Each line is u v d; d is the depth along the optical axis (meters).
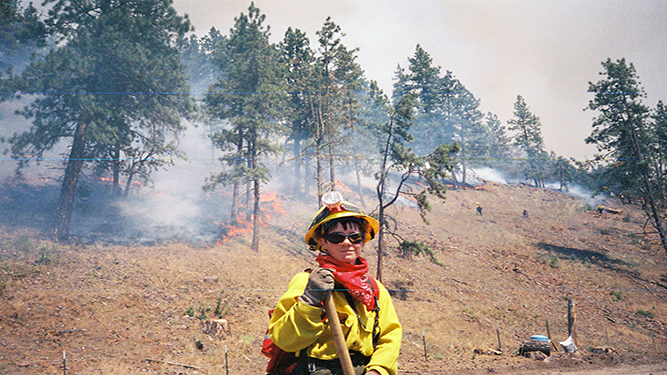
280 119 37.72
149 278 22.61
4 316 16.31
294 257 29.86
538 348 19.97
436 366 17.53
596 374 16.34
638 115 37.59
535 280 34.47
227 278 24.58
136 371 14.08
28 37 26.97
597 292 33.22
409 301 27.28
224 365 15.58
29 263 21.42
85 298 19.08
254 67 31.61
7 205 28.97
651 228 51.88
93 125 25.59
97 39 25.66
